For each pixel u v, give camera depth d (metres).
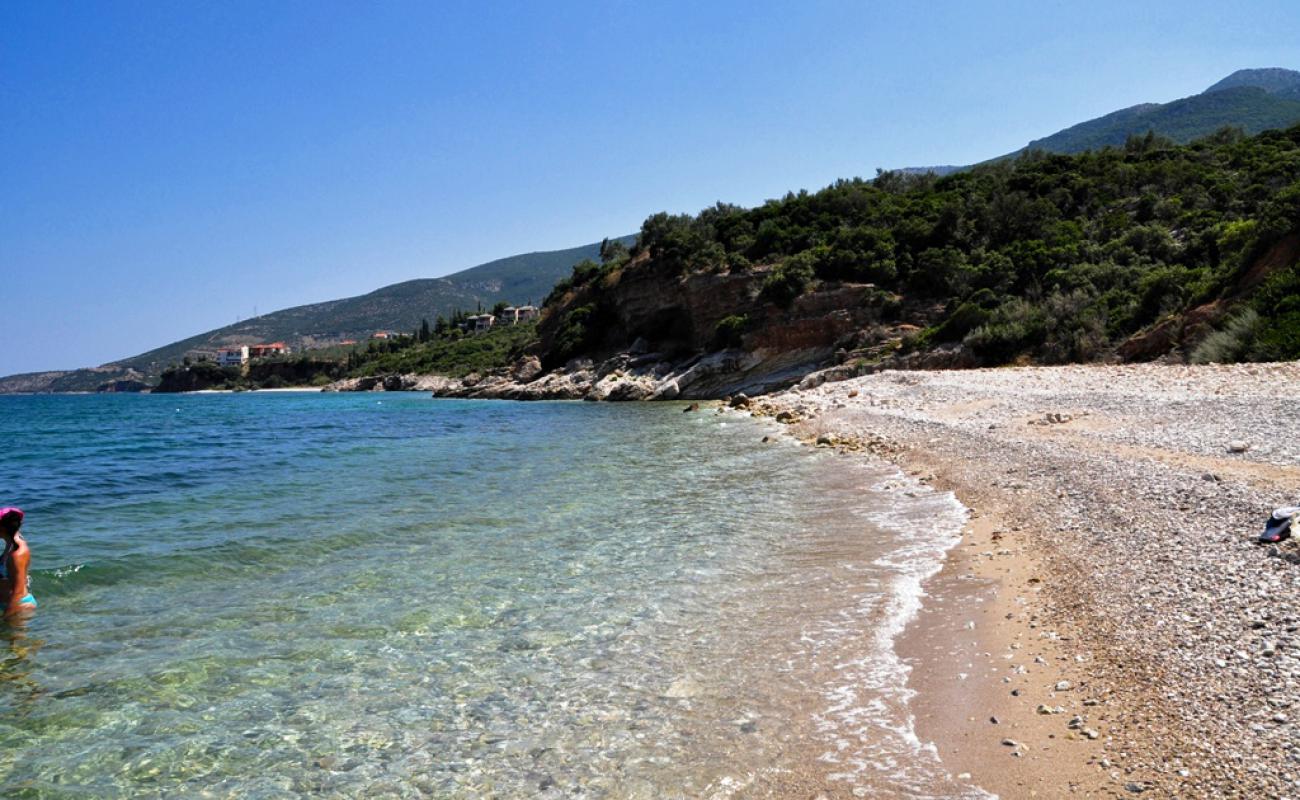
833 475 19.52
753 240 74.56
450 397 97.50
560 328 90.38
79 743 6.52
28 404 121.94
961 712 6.33
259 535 14.38
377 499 18.28
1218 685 5.91
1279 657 6.09
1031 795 5.06
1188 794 4.75
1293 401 18.14
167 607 10.09
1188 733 5.39
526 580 11.00
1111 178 64.56
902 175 93.75
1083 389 27.52
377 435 39.25
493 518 15.54
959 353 47.22
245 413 74.00
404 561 12.26
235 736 6.59
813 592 9.91
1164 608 7.58
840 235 65.31
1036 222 59.00
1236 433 15.97
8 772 6.07
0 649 8.62
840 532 13.22
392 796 5.61
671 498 17.30
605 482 19.95
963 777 5.38
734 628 8.74
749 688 7.12
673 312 76.81
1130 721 5.73
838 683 7.11
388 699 7.23
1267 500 10.30
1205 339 32.16
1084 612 8.01
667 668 7.70
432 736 6.50
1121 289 44.69
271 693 7.42
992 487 15.19
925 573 10.39
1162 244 48.62
